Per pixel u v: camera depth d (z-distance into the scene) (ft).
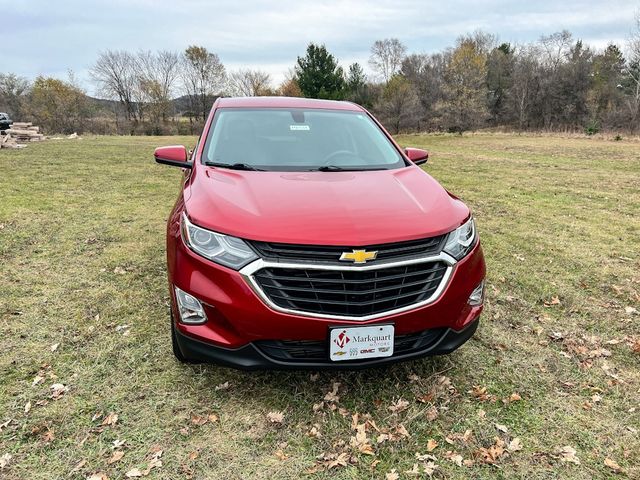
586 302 13.28
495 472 7.07
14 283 13.39
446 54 183.32
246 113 12.29
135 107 180.34
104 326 11.08
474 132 140.05
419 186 9.55
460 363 9.95
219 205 8.07
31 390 8.65
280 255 7.27
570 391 9.13
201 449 7.36
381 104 157.58
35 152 48.55
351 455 7.35
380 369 9.61
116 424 7.83
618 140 96.48
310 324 7.29
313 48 168.96
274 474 6.93
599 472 7.11
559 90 155.33
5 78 165.27
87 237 17.95
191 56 185.26
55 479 6.68
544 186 33.24
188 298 7.86
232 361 7.64
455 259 8.04
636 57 149.38
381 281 7.39
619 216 23.90
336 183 9.26
